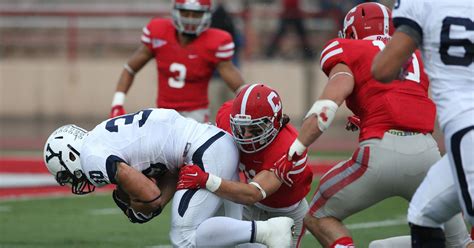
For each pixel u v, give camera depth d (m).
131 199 18.48
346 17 18.98
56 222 27.67
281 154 18.50
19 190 34.19
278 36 59.00
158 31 28.56
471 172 15.34
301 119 57.91
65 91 63.16
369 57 17.58
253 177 19.14
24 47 67.50
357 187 17.44
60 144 19.03
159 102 29.08
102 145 18.48
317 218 18.09
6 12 63.66
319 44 58.88
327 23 59.91
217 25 43.09
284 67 58.84
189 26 27.86
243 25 58.28
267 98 18.30
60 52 67.12
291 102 58.81
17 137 53.31
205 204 18.19
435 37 15.68
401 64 16.02
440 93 15.70
